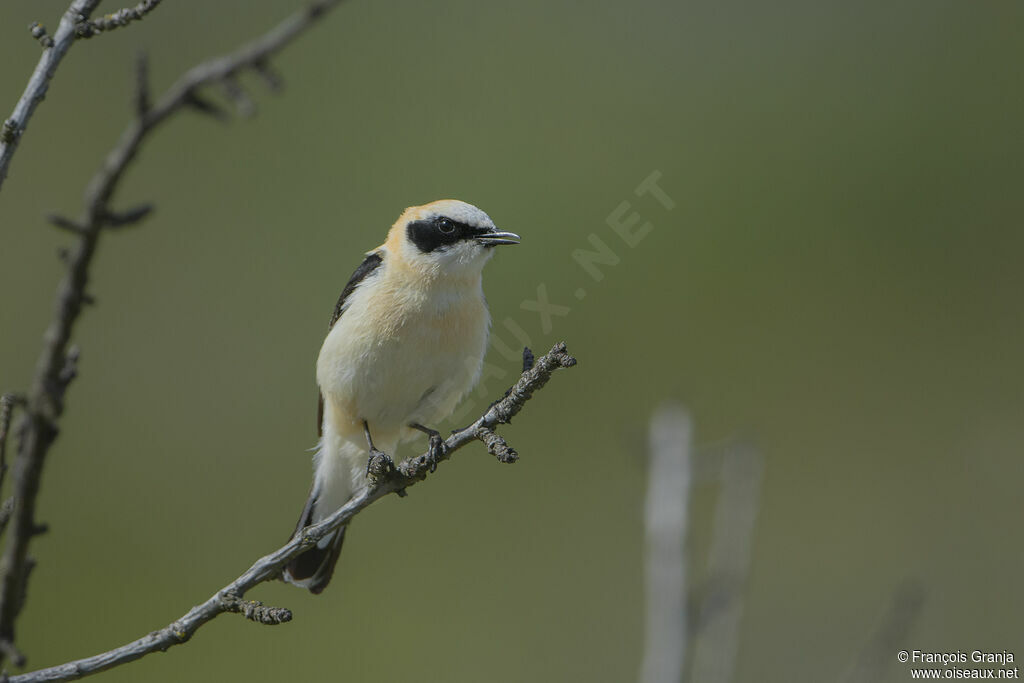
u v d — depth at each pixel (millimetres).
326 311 16031
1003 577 13719
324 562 9094
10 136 5195
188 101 3324
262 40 3312
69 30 5367
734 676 13234
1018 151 17375
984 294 16562
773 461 15344
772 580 14383
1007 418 15500
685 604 6316
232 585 6074
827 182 17219
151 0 5273
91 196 3361
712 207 16922
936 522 14625
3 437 4504
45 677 5523
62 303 3539
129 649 5762
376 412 9062
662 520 6695
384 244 9508
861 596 14070
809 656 13375
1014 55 18328
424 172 17172
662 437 7168
